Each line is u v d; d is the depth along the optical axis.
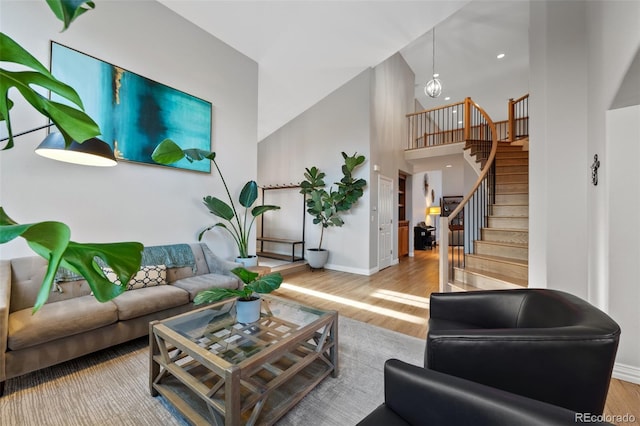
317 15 3.42
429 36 5.87
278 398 1.62
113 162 2.12
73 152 1.85
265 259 5.62
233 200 3.84
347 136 5.21
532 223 2.56
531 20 2.62
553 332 1.07
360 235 5.04
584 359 1.02
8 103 0.46
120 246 0.49
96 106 2.57
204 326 1.80
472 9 5.09
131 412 1.55
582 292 2.24
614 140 1.80
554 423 0.70
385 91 5.67
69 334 1.85
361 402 1.64
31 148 2.26
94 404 1.60
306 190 5.34
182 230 3.26
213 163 3.60
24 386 1.75
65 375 1.87
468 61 6.85
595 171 2.04
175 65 3.19
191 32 3.35
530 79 2.62
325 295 3.72
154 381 1.68
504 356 1.09
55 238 0.37
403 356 2.15
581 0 2.26
